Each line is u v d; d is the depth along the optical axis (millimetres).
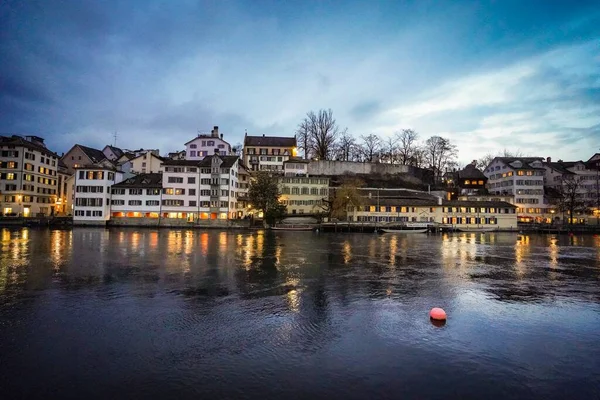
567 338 13406
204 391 9477
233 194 83000
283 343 12562
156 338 12906
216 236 57500
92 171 76688
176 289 19891
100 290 19500
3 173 81125
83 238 49750
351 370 10672
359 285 21422
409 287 21141
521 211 98625
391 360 11359
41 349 11914
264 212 77812
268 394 9367
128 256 32125
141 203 79000
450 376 10406
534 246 49031
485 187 113375
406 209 86938
